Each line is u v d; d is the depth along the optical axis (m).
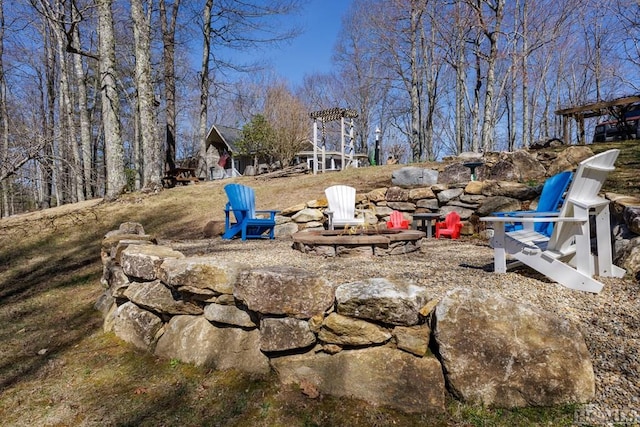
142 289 3.19
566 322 2.03
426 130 22.97
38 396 2.54
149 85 10.68
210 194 10.00
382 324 2.20
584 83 23.58
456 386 2.00
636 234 3.04
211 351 2.65
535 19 16.00
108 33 9.50
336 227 5.58
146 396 2.42
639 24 11.26
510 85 21.14
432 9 16.69
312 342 2.32
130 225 5.41
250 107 25.62
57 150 6.66
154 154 10.70
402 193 6.60
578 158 6.59
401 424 1.97
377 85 28.30
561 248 2.85
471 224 5.88
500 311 2.05
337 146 30.72
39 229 8.12
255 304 2.40
